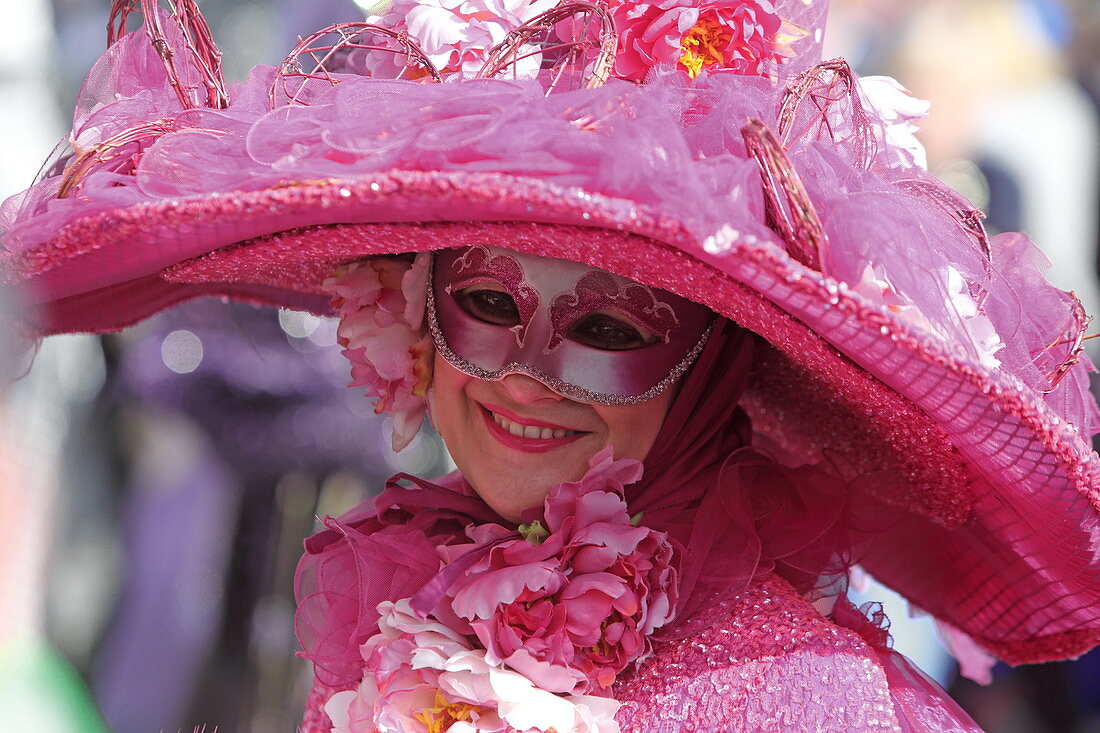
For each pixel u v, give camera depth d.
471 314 3.20
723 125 2.80
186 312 6.56
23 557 2.17
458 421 3.34
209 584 7.52
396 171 2.62
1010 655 3.81
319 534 3.63
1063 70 7.67
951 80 7.46
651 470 3.28
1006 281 3.14
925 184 3.17
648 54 3.05
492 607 2.96
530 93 2.71
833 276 2.63
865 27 7.90
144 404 6.87
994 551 3.50
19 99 5.40
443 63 3.14
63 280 3.13
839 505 3.26
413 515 3.56
